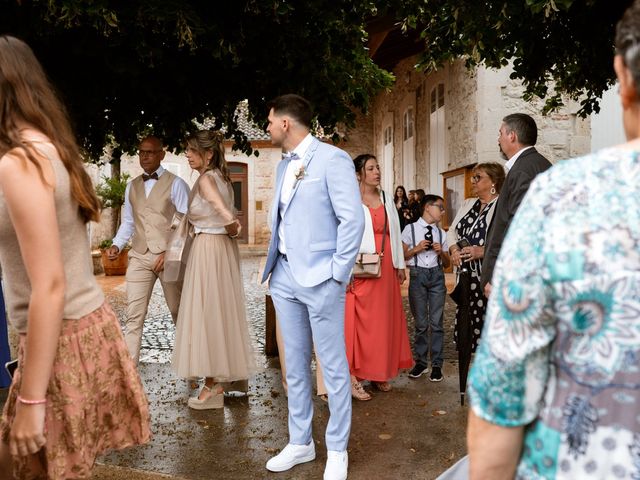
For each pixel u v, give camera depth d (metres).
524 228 1.07
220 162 4.66
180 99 6.15
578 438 1.01
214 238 4.52
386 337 4.80
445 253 5.47
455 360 6.04
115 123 6.33
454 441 3.89
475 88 10.88
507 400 1.06
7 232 1.71
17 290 1.77
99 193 14.90
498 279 1.09
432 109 14.97
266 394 4.97
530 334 1.04
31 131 1.78
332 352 3.32
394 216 5.02
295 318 3.49
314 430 4.11
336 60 6.15
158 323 8.45
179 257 4.74
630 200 1.01
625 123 1.13
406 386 5.17
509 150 4.14
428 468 3.48
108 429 1.93
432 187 14.95
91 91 5.48
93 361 1.84
